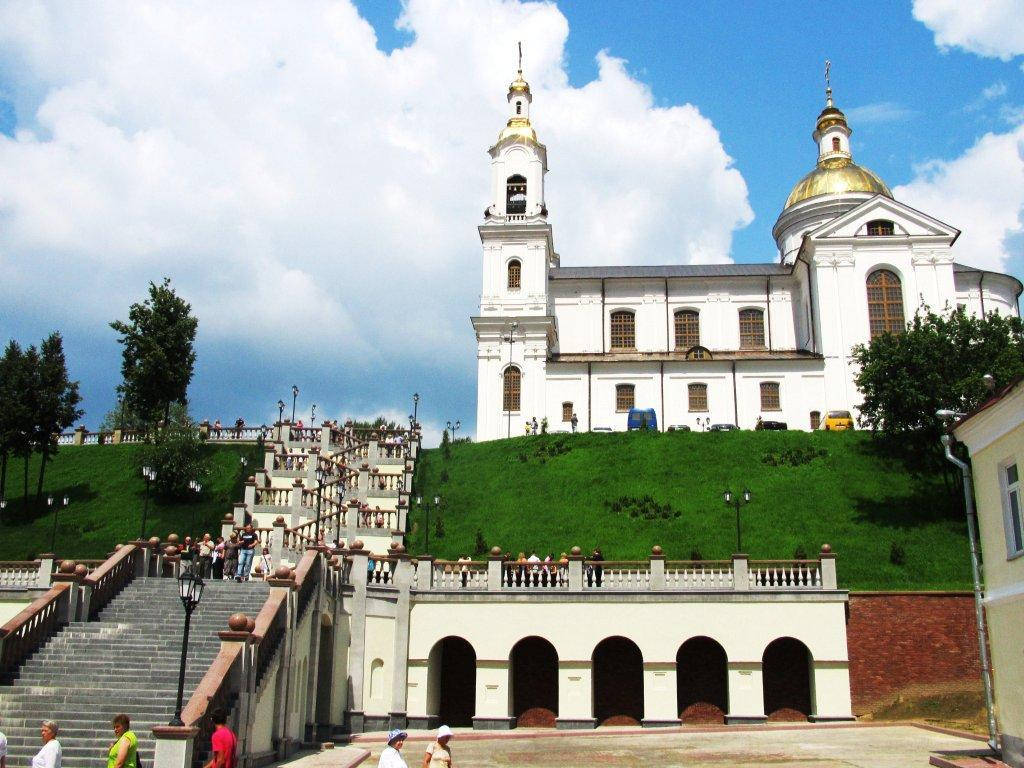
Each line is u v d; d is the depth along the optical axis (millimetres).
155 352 67188
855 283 71250
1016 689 20781
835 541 43375
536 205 78312
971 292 74625
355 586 32719
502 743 28297
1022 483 20766
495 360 73125
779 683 33906
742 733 29125
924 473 50906
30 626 24516
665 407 71312
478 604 33781
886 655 32719
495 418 72000
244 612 27359
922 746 24766
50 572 34031
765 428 64500
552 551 44062
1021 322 53625
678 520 46719
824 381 70125
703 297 78875
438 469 57531
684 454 55625
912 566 40438
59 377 59406
